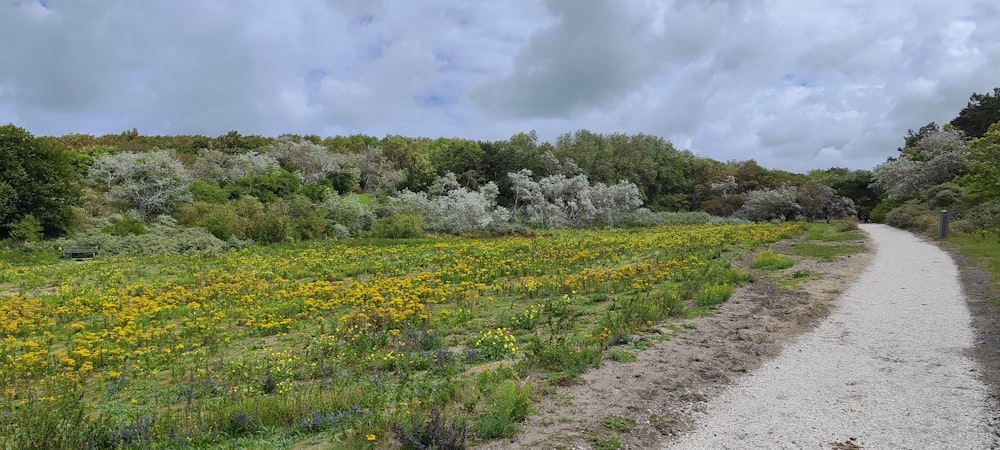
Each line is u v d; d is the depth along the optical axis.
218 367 8.51
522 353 8.34
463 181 58.00
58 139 62.41
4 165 27.80
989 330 8.82
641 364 7.58
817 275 14.66
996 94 48.53
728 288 11.98
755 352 8.16
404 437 5.08
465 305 11.98
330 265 20.38
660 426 5.66
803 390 6.60
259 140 66.94
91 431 5.52
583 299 12.27
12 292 16.31
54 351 10.00
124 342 9.82
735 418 5.85
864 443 5.19
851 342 8.58
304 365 8.42
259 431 5.77
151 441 5.59
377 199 50.53
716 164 85.50
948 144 41.75
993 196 27.66
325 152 55.41
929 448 5.04
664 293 11.40
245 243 27.88
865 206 63.91
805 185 67.38
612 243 25.30
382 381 7.33
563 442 5.29
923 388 6.50
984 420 5.56
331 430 5.65
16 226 26.39
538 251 22.73
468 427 5.55
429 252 23.91
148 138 68.62
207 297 14.27
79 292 15.24
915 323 9.53
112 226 28.53
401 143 72.12
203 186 38.44
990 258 15.82
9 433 5.59
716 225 44.94
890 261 17.09
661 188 79.00
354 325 9.91
